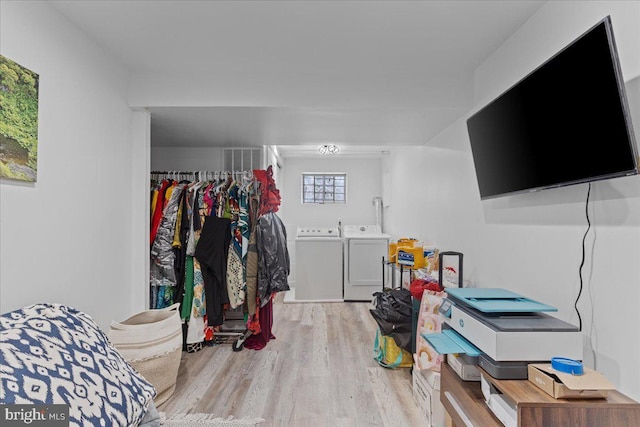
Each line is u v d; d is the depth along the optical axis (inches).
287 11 66.7
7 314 49.7
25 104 58.6
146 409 51.3
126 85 93.2
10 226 55.9
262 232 123.6
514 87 64.4
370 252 196.9
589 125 47.3
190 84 95.4
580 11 55.4
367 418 78.2
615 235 48.3
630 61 46.6
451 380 62.9
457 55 85.2
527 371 47.9
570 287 56.8
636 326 45.2
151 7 65.6
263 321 126.1
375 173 241.1
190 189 119.1
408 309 102.3
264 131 124.3
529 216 68.1
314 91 96.3
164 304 112.3
